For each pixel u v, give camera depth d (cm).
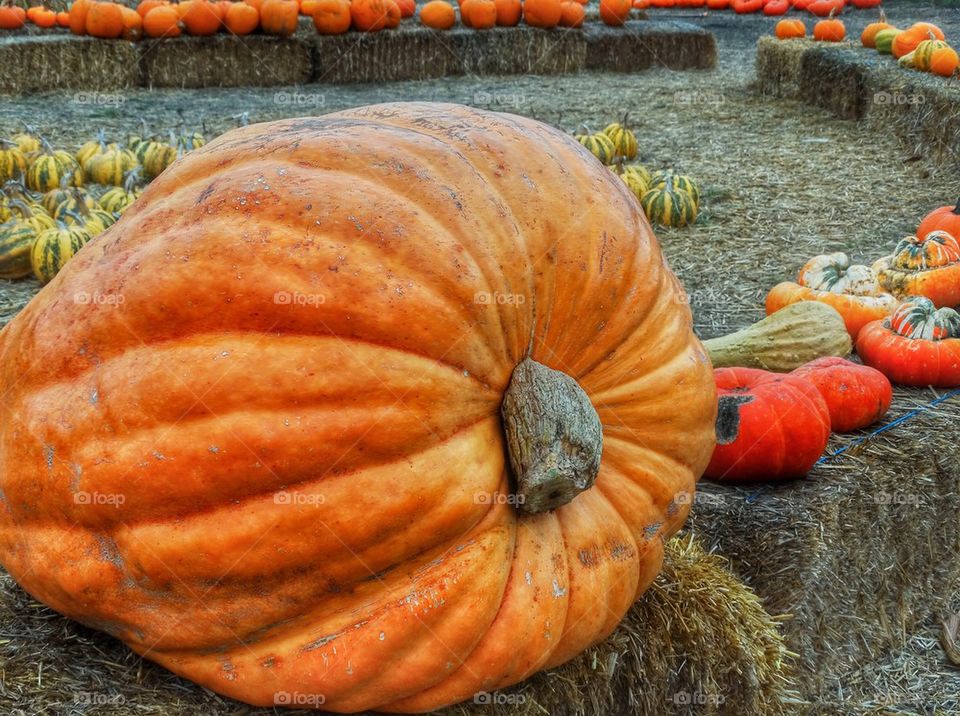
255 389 208
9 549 236
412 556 217
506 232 230
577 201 243
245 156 238
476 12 1603
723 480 402
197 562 213
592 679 282
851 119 1238
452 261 218
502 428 230
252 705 235
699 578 321
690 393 256
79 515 219
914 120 1050
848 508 400
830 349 478
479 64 1585
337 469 210
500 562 224
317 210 217
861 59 1268
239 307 212
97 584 223
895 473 417
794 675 367
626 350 246
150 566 216
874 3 2259
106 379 216
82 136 1048
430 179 228
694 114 1284
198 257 214
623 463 249
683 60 1702
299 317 210
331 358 209
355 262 213
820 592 382
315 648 221
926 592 446
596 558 241
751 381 414
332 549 212
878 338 499
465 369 220
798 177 968
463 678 227
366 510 209
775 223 820
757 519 379
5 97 1304
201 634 223
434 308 214
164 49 1417
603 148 948
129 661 247
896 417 459
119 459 212
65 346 224
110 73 1399
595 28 1697
